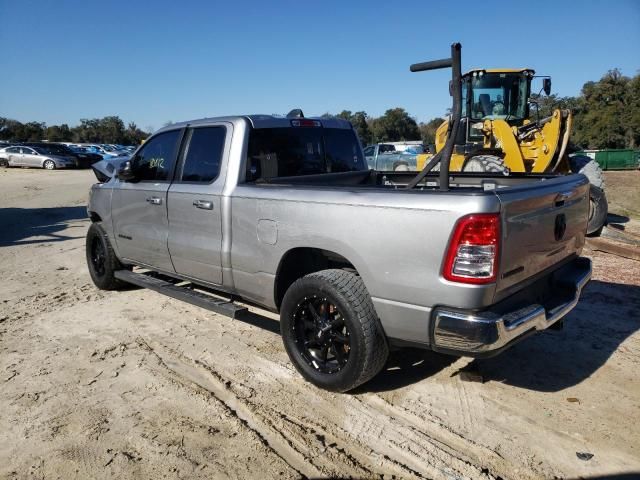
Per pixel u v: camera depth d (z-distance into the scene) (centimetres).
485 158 984
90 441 322
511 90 1180
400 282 323
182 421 343
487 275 298
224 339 481
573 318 516
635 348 446
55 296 621
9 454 311
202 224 458
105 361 436
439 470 294
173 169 502
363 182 542
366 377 357
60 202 1662
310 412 354
